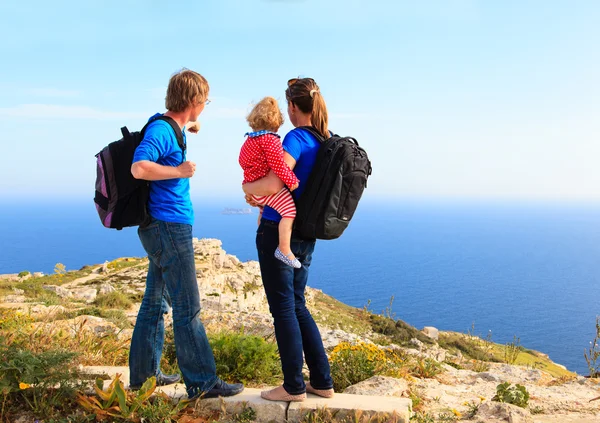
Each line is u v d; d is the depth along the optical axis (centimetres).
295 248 379
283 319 379
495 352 1389
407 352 837
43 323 625
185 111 389
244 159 372
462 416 461
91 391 402
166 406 362
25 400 381
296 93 380
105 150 377
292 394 382
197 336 394
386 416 363
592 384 648
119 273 3788
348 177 359
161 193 385
